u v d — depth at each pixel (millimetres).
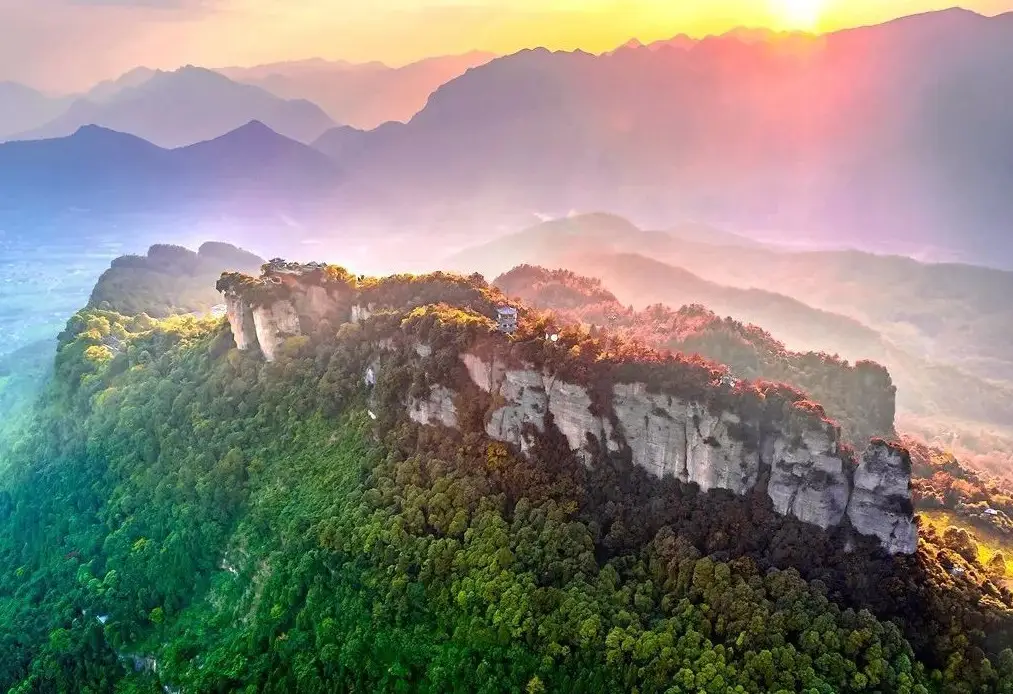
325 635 134000
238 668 136875
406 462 155375
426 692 124375
